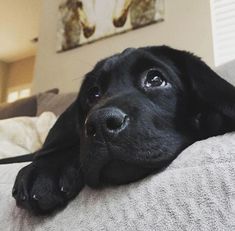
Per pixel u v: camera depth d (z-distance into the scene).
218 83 0.18
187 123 0.20
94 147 0.15
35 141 0.37
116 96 0.18
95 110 0.16
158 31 0.56
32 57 1.47
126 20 0.60
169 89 0.20
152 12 0.57
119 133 0.15
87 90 0.22
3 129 0.37
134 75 0.20
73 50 0.67
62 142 0.20
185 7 0.55
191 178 0.12
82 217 0.14
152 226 0.12
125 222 0.13
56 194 0.16
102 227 0.13
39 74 0.71
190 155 0.14
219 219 0.11
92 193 0.15
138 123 0.16
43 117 0.39
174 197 0.12
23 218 0.17
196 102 0.20
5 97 1.50
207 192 0.12
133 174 0.15
